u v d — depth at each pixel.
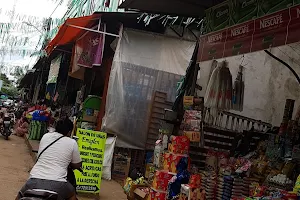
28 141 14.23
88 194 7.29
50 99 19.09
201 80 6.91
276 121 7.34
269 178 5.20
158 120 9.92
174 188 5.46
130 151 9.79
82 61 9.73
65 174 4.26
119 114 9.70
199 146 6.39
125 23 9.84
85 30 9.39
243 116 7.12
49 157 4.22
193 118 6.02
